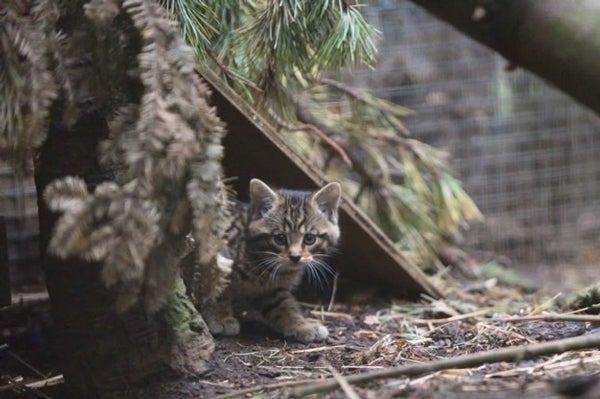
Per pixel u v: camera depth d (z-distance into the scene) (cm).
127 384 547
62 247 439
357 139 1008
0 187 896
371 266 840
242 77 693
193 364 561
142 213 447
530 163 1384
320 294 863
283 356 640
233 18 700
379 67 1346
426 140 1370
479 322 721
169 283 489
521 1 445
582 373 491
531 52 448
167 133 454
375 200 1018
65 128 526
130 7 476
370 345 679
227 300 705
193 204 473
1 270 634
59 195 445
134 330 540
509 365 526
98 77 493
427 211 1059
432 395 446
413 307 819
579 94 438
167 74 468
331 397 464
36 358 686
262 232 743
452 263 1087
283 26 650
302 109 958
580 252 1337
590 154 1396
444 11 473
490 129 1383
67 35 495
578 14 430
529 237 1345
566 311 752
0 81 471
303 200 760
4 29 471
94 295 537
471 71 1383
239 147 749
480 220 1236
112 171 527
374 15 1323
